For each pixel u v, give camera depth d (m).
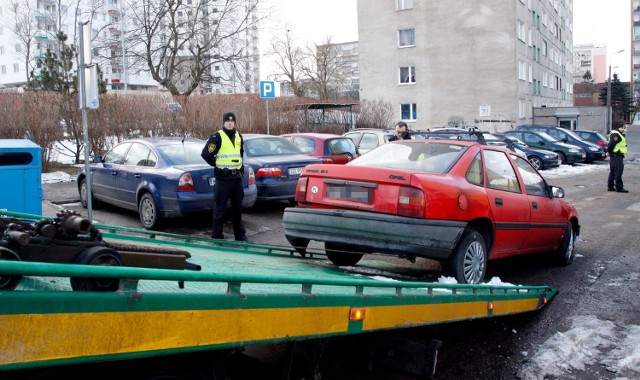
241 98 23.83
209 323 2.60
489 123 43.03
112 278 2.32
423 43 44.91
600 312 6.06
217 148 8.04
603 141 29.97
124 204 10.44
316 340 3.54
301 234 5.86
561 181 20.27
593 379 4.59
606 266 7.98
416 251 5.23
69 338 2.13
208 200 9.43
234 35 33.69
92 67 8.01
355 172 5.62
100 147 17.92
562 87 65.88
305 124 26.03
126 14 35.25
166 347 2.43
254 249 6.50
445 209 5.36
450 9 43.75
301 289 3.27
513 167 6.88
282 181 11.14
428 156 6.11
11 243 2.48
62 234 2.70
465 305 4.55
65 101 17.22
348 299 3.38
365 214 5.42
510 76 42.53
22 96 16.61
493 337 5.38
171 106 19.64
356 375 4.29
